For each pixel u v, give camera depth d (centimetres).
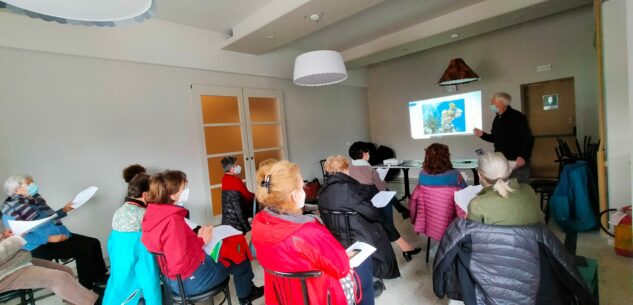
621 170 267
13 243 176
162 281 186
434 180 232
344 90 652
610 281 214
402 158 675
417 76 629
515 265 125
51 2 104
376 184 281
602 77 278
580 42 443
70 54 305
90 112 321
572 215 298
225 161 304
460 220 143
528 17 395
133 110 351
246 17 375
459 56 566
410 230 346
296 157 545
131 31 344
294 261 108
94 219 322
